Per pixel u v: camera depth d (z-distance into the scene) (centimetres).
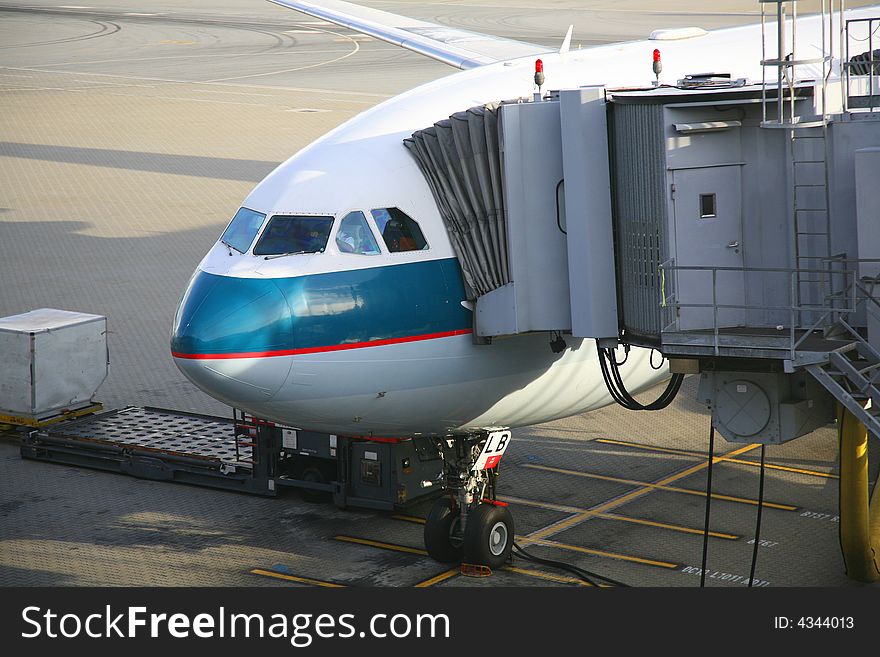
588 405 2525
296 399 2156
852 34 3192
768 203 1962
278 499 2953
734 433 2003
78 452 3222
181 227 6138
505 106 2117
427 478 2820
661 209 1922
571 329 2144
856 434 2269
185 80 11394
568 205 2081
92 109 9888
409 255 2197
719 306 1828
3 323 3438
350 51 13275
